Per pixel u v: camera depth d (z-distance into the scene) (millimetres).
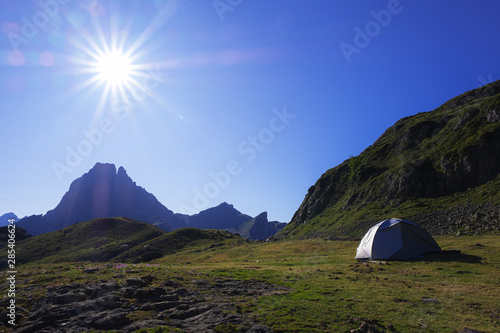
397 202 71250
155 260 70625
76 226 151750
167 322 9977
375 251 28531
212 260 55844
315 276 19594
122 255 100938
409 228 28781
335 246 48219
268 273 20906
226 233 128875
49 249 119000
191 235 114875
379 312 11336
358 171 100688
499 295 13680
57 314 10336
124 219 163750
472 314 11125
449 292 14445
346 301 12852
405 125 114438
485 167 61188
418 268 22109
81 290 12883
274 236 116312
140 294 12719
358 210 80500
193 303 12305
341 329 9531
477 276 18094
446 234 46031
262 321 10133
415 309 11734
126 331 9164
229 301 12828
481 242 33406
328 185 118250
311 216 109000
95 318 10234
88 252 112312
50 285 14133
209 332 9047
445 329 9617
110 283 14148
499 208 45531
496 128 64625
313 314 10961
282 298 13305
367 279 18406
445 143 77250
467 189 61344
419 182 71562
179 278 16969
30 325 9469
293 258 38781
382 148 108438
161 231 149000
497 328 9586
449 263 22969
